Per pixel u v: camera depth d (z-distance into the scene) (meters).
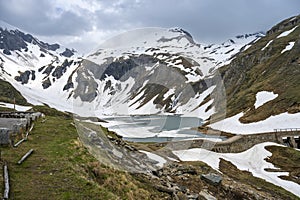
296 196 24.02
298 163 34.31
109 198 7.98
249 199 16.50
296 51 92.88
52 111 69.88
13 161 10.15
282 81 80.69
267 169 32.94
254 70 109.88
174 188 11.60
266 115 65.56
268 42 129.88
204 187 14.04
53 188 8.12
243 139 47.41
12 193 7.52
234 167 31.02
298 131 48.88
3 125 17.08
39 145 13.27
